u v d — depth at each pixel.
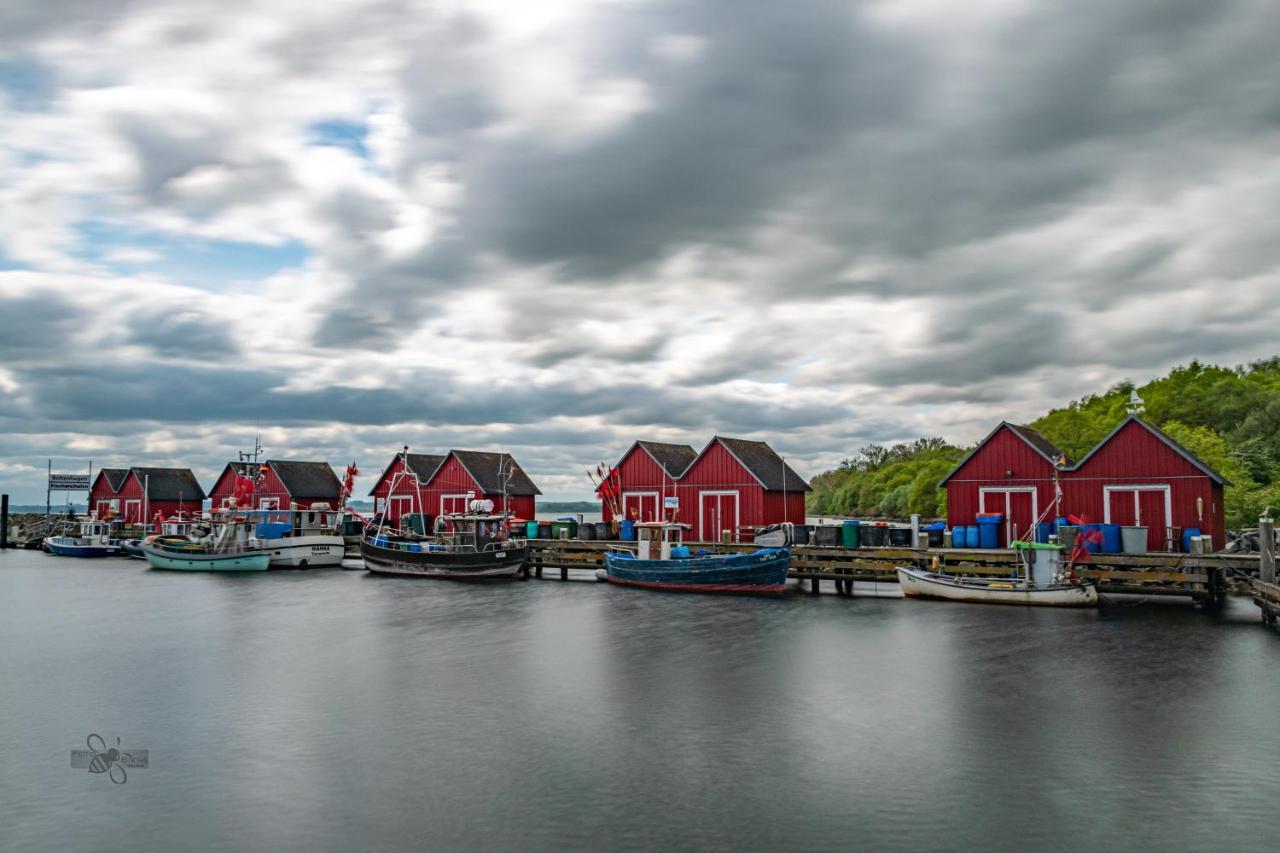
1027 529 43.62
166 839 13.91
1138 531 38.16
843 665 25.88
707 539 54.31
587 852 13.29
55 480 99.25
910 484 123.00
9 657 28.19
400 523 67.69
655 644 29.55
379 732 19.30
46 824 14.52
